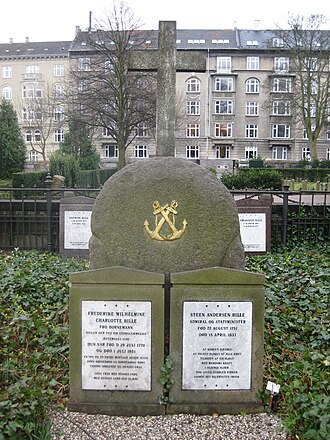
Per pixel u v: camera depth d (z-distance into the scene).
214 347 3.85
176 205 4.64
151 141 60.75
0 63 73.00
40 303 6.16
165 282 4.25
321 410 3.41
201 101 63.34
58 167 28.08
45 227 11.00
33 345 4.92
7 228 11.05
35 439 3.33
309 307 5.93
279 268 7.90
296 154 62.84
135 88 29.44
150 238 4.63
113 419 3.75
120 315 3.82
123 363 3.85
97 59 32.00
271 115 62.53
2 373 4.12
